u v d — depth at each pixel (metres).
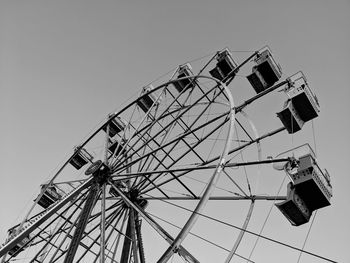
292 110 15.36
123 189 17.12
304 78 15.80
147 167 17.33
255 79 18.59
